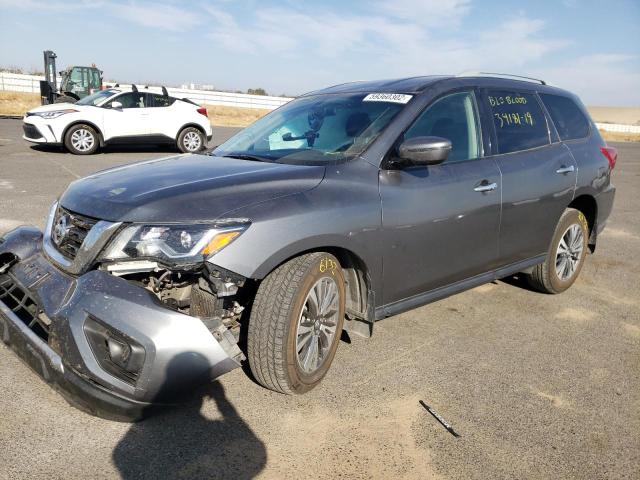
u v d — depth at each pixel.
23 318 2.93
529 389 3.37
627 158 20.36
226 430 2.78
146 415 2.61
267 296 2.86
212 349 2.59
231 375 3.30
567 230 4.87
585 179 4.86
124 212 2.69
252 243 2.69
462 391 3.29
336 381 3.32
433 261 3.64
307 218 2.88
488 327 4.28
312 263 2.95
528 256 4.54
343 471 2.54
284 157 3.50
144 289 2.61
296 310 2.88
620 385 3.47
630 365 3.75
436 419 2.99
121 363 2.49
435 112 3.78
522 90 4.62
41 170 10.12
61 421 2.76
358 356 3.67
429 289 3.75
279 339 2.85
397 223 3.33
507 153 4.22
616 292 5.26
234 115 31.42
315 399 3.11
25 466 2.43
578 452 2.77
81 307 2.53
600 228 5.34
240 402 3.02
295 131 3.87
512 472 2.59
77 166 10.90
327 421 2.91
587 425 3.01
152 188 2.90
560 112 4.95
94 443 2.62
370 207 3.19
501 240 4.14
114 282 2.58
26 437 2.62
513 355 3.81
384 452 2.69
